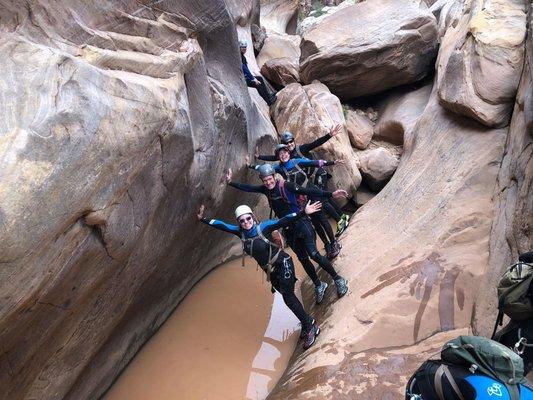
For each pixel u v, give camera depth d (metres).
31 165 2.96
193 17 5.89
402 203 6.70
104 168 3.58
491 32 6.40
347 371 4.68
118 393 5.25
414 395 2.31
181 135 4.80
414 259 5.59
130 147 3.89
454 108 6.61
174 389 5.29
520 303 2.88
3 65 3.20
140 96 4.14
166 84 4.77
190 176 5.35
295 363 5.33
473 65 6.38
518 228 4.54
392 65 9.40
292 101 9.11
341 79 9.73
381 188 8.81
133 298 5.03
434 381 2.24
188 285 6.77
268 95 9.52
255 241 5.23
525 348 2.90
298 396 4.59
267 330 6.19
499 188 5.43
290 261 5.34
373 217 7.11
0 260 2.79
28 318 3.37
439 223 5.74
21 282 3.04
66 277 3.55
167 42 5.29
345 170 8.36
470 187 5.77
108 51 4.18
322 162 6.39
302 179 6.29
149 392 5.26
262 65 11.10
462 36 7.27
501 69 6.08
